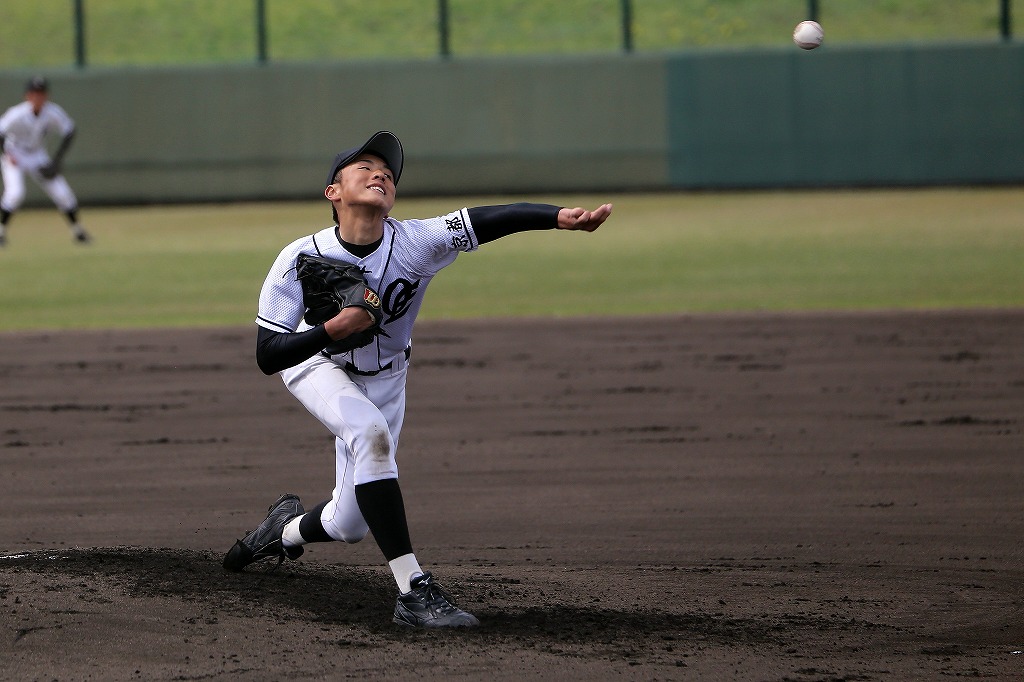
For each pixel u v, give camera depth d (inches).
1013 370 1411.2
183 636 597.3
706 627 643.5
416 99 3558.1
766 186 3506.4
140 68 3575.3
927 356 1496.1
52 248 2706.7
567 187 3567.9
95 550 743.1
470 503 932.6
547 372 1454.2
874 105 3432.6
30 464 1060.5
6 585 656.4
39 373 1467.8
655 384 1380.4
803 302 1875.0
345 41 3846.0
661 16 3905.0
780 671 575.2
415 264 627.5
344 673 560.1
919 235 2571.4
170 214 3373.5
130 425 1213.1
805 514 892.0
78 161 3604.8
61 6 4035.4
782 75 3457.2
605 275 2215.8
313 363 645.9
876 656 601.0
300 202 3582.7
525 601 685.9
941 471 1011.9
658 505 921.5
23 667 557.6
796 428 1173.7
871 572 752.3
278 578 700.7
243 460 1075.3
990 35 3629.4
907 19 3762.3
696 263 2317.9
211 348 1611.7
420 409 1278.3
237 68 3565.5
